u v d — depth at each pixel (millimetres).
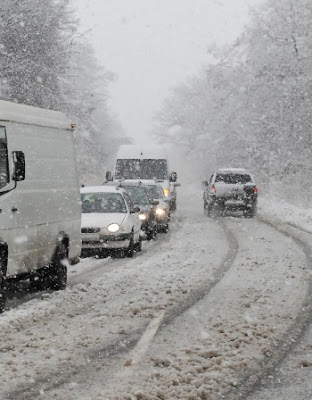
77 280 15180
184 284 14023
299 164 44281
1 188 11703
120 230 19078
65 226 14375
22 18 38312
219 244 22375
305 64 43438
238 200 35812
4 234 11484
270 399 6832
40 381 7355
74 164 15328
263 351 8609
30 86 39062
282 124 44438
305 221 32156
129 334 9617
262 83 45344
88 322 10391
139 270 16188
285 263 17453
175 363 7949
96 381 7359
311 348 8883
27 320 10523
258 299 12367
